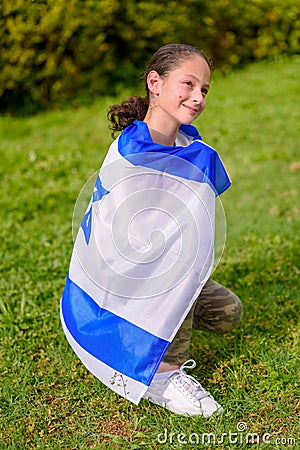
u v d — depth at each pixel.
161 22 16.03
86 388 5.35
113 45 16.11
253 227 8.84
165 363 4.98
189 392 4.90
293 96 14.96
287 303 6.67
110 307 4.75
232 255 7.98
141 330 4.66
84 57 15.72
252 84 15.89
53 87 15.78
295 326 6.18
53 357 5.82
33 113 15.76
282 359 5.54
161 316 4.65
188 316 4.95
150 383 4.66
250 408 4.99
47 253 8.25
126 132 4.71
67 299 5.01
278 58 17.47
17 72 15.26
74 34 15.47
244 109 14.33
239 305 5.38
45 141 13.17
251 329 6.16
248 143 12.60
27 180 10.98
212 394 5.17
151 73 4.72
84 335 4.82
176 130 4.83
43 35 15.07
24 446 4.75
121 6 15.69
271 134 12.95
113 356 4.73
